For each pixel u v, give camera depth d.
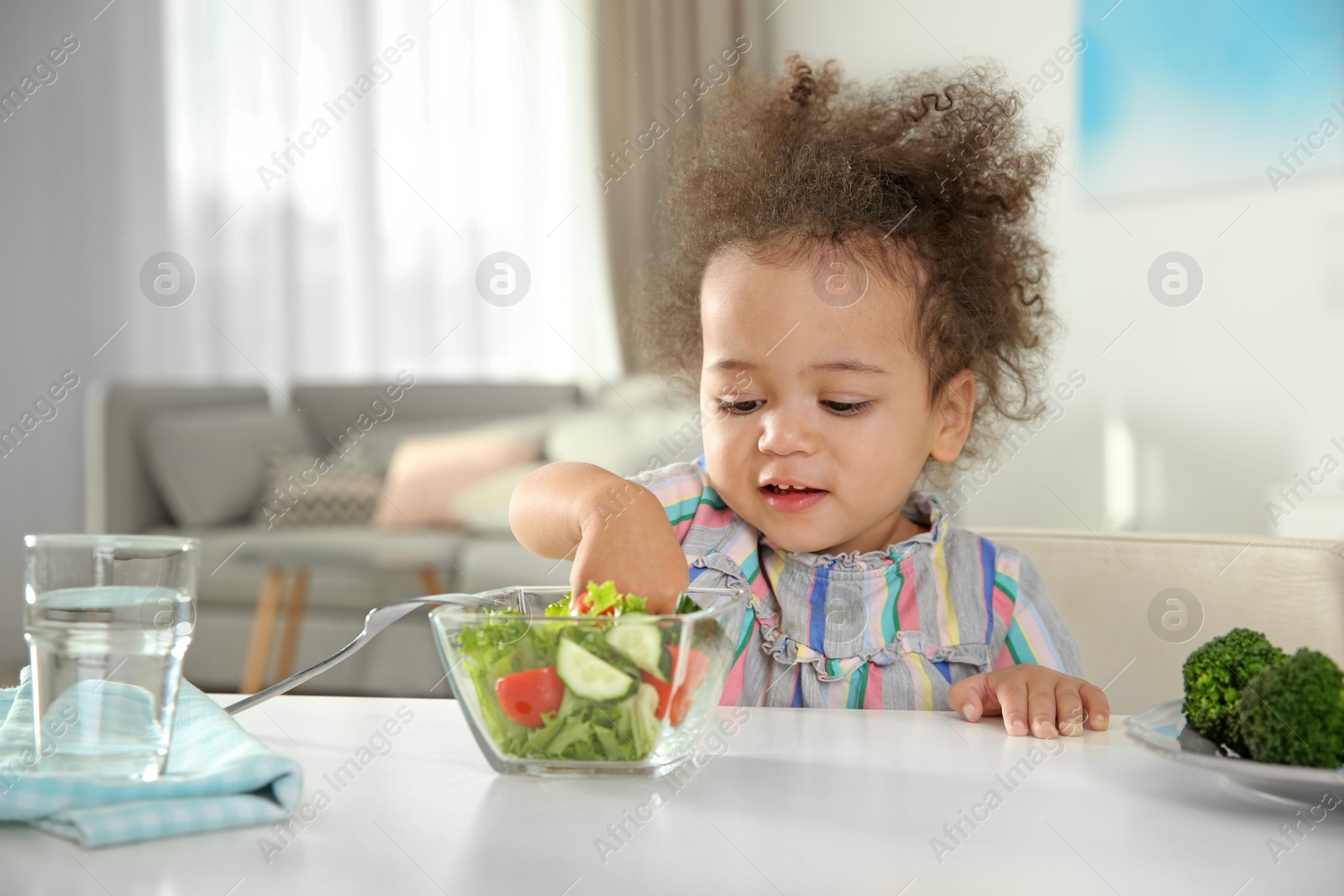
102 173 3.71
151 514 3.15
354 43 3.92
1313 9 2.57
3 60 3.59
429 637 2.75
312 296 3.92
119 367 3.72
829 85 1.19
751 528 0.92
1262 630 0.90
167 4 3.79
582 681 0.46
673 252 1.13
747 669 0.87
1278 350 2.66
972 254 0.97
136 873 0.35
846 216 0.88
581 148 3.94
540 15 4.00
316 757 0.50
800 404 0.84
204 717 0.47
